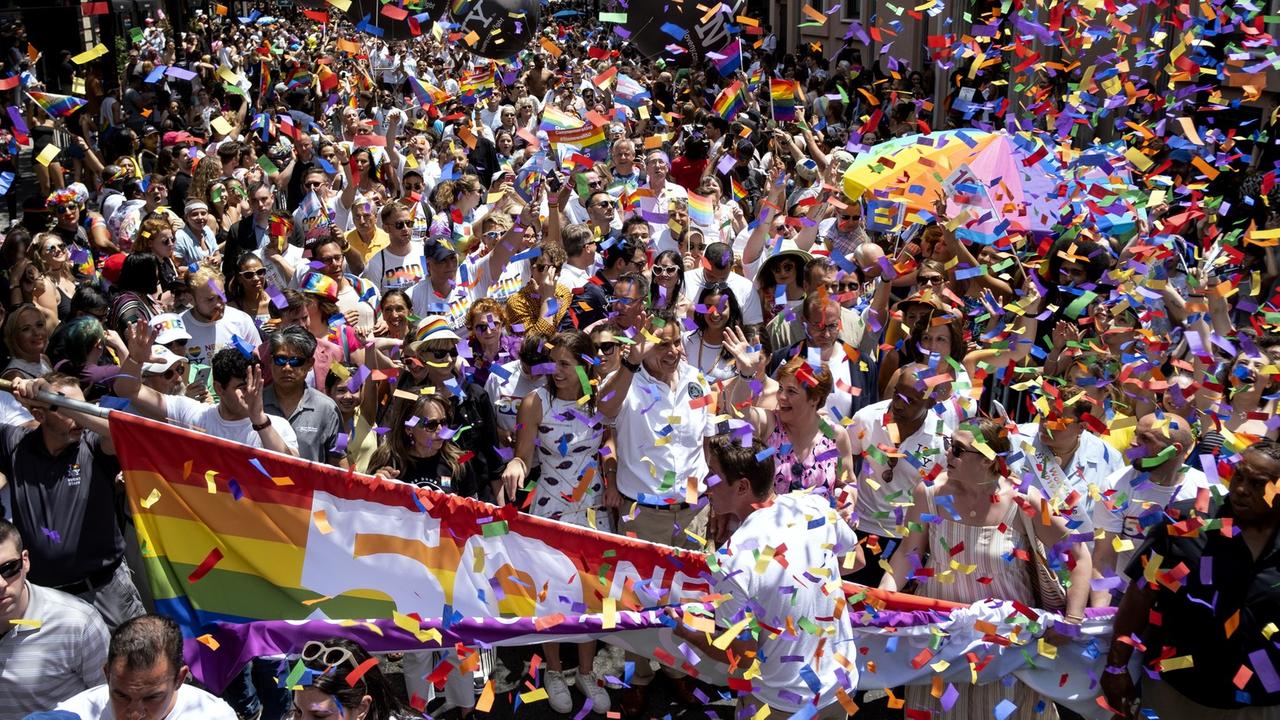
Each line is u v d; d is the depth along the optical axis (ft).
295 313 30.63
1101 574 23.26
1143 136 39.78
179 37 149.18
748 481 19.38
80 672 18.52
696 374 26.94
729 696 23.06
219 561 20.44
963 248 36.68
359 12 48.96
